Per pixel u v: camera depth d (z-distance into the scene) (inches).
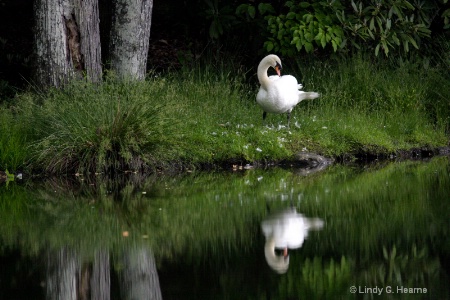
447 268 309.4
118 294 276.7
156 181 512.1
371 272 303.1
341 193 470.3
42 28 562.3
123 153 518.9
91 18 575.2
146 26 607.2
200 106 609.0
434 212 411.8
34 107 541.6
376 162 612.4
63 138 524.7
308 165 583.2
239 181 512.1
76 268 310.2
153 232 370.3
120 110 530.9
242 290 280.4
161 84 557.3
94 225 386.3
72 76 562.9
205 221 391.5
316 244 344.5
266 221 390.3
